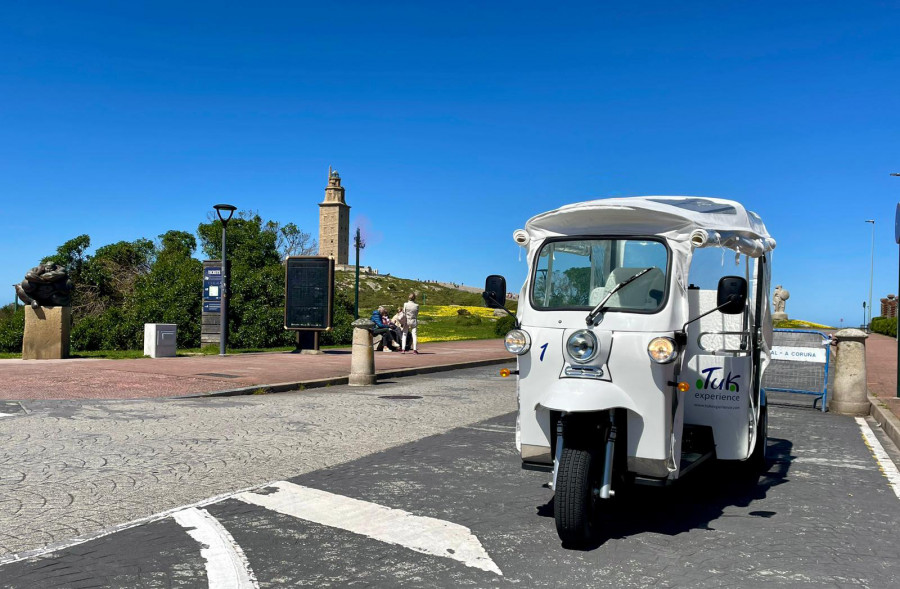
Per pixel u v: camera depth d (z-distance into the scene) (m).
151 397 11.59
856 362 12.38
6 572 4.34
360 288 91.56
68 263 29.69
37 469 6.78
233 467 7.16
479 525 5.56
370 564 4.66
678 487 7.03
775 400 14.21
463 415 11.17
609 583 4.43
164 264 26.44
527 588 4.33
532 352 5.58
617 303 5.50
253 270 26.75
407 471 7.26
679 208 5.93
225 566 4.55
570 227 5.90
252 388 12.89
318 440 8.70
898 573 4.68
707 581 4.50
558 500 4.93
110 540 4.96
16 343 22.45
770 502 6.48
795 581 4.52
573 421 5.21
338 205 129.62
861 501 6.54
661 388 5.16
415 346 23.73
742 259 7.16
